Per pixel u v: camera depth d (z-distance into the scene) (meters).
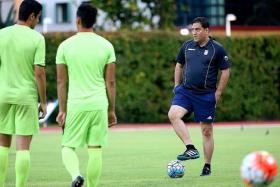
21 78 30.06
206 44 37.81
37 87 30.30
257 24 124.56
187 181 37.09
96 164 30.25
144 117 90.62
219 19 124.19
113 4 101.38
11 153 52.47
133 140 65.25
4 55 30.02
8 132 30.30
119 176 39.69
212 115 38.00
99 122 30.12
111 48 30.48
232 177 38.47
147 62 90.50
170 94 91.19
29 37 30.02
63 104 30.55
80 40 30.12
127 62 89.94
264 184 25.34
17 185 30.17
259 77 94.75
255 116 94.88
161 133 74.06
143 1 102.62
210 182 36.59
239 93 93.56
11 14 102.12
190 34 91.88
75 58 29.97
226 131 75.75
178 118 37.78
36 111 30.41
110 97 30.73
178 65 38.84
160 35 90.81
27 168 30.20
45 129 81.50
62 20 135.12
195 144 60.34
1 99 30.02
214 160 47.38
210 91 37.91
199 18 37.88
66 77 30.62
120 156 50.97
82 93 29.97
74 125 30.06
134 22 102.62
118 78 89.81
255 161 25.28
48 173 41.38
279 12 124.62
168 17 103.19
